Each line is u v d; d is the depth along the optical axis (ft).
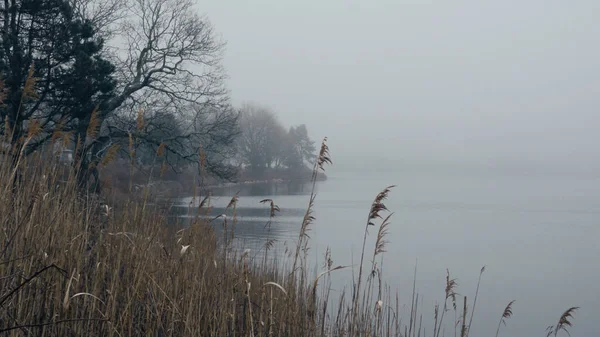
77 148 23.75
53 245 17.61
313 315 21.35
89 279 19.52
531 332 54.03
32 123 20.20
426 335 44.80
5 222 17.03
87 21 73.67
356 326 23.90
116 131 88.12
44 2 67.21
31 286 16.12
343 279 57.77
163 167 25.02
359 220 160.25
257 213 142.72
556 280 83.56
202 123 105.29
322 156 21.35
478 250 113.29
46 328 16.25
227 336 19.89
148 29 108.27
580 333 54.60
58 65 71.10
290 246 55.42
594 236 140.26
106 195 25.96
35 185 19.19
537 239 134.00
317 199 261.03
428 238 130.21
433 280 77.77
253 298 23.30
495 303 66.59
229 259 24.11
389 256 97.76
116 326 17.21
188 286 20.10
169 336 18.86
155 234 21.67
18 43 65.05
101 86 70.90
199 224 23.18
